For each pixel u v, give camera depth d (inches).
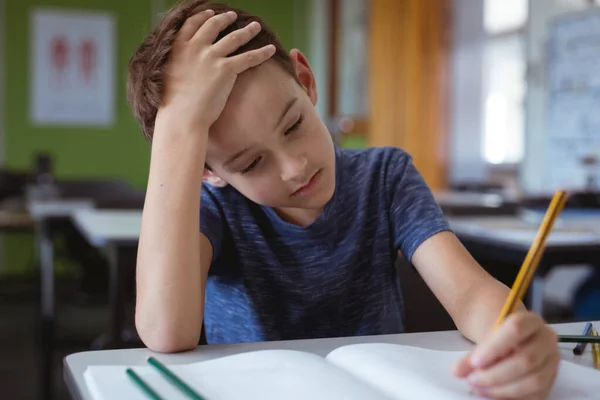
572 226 79.8
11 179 206.8
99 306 188.2
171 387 22.0
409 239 37.5
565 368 24.3
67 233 173.0
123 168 250.2
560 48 139.9
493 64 177.6
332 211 39.2
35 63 239.9
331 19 245.3
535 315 21.9
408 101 194.2
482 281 31.8
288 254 39.3
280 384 21.8
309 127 31.7
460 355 25.3
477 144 177.5
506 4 176.4
